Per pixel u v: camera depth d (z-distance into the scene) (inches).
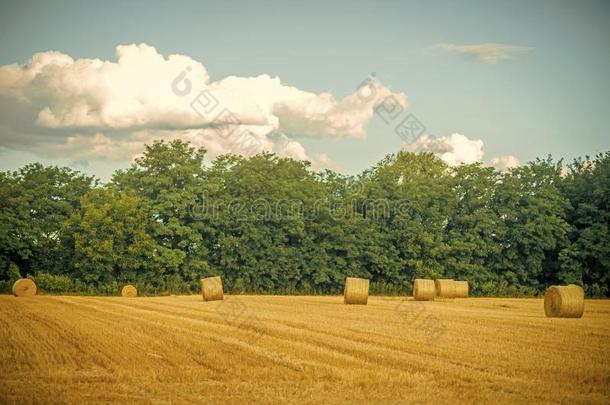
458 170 3319.4
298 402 632.4
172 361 819.4
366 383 703.7
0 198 2854.3
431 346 941.2
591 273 3206.2
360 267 3176.7
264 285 3078.2
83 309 1553.9
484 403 628.1
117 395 655.8
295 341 984.3
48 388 680.4
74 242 2871.6
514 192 3228.3
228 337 1021.8
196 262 2984.7
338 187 3422.7
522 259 3223.4
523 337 1055.6
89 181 3164.4
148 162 3088.1
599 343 994.1
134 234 2849.4
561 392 669.3
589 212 3267.7
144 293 2815.0
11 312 1443.2
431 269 3137.3
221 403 627.8
